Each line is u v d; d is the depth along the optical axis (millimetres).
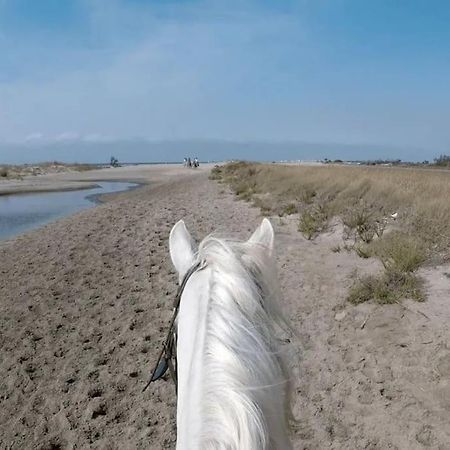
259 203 18609
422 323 6074
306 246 10898
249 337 1581
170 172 67062
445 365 5188
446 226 9438
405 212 11227
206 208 19750
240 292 1686
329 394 5012
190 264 2408
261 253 1901
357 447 4246
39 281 9867
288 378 1704
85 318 7633
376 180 16312
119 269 10531
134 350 6395
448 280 7199
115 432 4742
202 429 1430
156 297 8500
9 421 5023
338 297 7391
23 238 15336
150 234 14445
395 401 4793
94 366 6000
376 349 5746
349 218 11672
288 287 8195
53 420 4980
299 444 4309
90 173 69500
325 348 5926
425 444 4207
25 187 41875
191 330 1927
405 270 7488
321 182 19141
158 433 4676
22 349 6586
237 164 49812
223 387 1449
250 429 1362
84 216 19703
